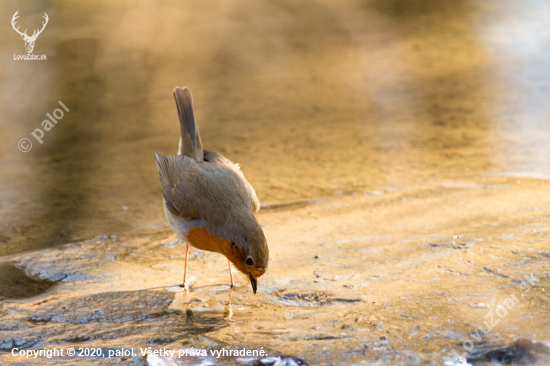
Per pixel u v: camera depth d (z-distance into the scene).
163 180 8.23
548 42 26.28
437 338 5.48
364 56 25.81
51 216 11.30
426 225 9.66
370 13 33.94
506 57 24.44
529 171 12.89
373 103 19.66
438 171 13.23
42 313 6.96
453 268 7.55
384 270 7.78
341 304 6.77
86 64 24.58
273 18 32.97
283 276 7.84
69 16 30.59
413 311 6.22
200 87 22.08
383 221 10.12
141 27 29.62
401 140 15.82
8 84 21.81
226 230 7.20
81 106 20.00
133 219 11.20
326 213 10.81
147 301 7.32
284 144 15.90
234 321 6.52
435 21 31.64
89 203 12.13
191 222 7.47
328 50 27.22
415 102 19.41
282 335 5.93
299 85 22.06
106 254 9.14
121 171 14.40
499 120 17.11
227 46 27.75
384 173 13.29
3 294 7.61
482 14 32.81
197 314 6.84
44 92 21.30
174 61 25.50
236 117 18.59
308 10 34.97
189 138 8.97
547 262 7.49
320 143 15.90
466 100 19.22
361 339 5.61
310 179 13.09
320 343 5.61
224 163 8.80
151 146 16.44
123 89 21.88
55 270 8.45
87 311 7.00
